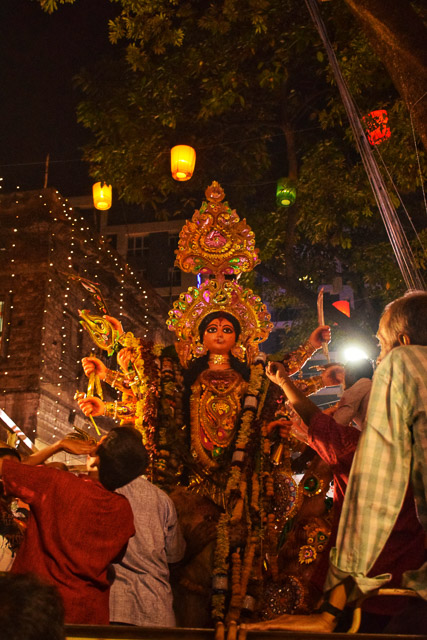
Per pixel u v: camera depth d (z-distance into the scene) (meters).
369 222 15.64
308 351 6.03
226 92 13.24
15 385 17.58
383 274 15.74
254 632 2.66
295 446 5.70
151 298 21.81
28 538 3.41
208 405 5.79
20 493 3.44
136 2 11.57
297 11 12.66
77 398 5.91
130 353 6.00
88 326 6.12
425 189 12.69
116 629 2.64
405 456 2.61
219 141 15.19
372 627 3.07
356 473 2.60
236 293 6.27
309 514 5.20
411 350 2.74
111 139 14.28
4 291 18.28
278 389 5.80
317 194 14.15
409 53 5.90
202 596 4.84
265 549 5.11
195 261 6.40
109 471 3.68
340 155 14.30
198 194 17.09
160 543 4.06
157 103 13.93
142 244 29.20
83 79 14.55
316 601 3.68
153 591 3.91
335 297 22.55
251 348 6.12
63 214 18.59
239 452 5.42
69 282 18.89
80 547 3.38
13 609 1.68
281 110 15.36
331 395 22.64
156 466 5.48
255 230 15.31
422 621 2.72
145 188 14.78
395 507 2.55
